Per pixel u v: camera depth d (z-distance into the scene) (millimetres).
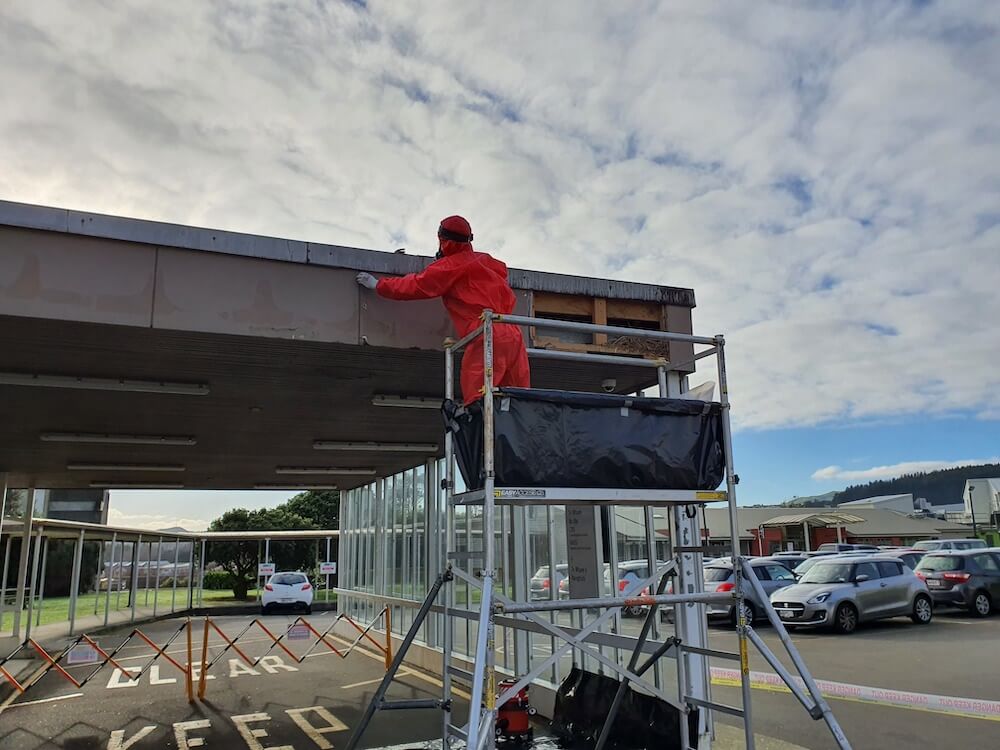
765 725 7047
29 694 9523
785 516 49062
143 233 4707
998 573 16391
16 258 4457
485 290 4609
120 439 9391
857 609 13820
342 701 8836
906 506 86812
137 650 13867
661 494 4328
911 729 6805
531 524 8055
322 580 32594
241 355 5555
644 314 6246
